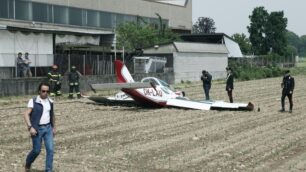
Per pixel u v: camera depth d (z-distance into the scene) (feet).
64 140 50.08
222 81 161.17
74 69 95.91
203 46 167.43
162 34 191.31
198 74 163.63
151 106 79.56
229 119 65.87
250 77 176.96
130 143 48.26
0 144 48.16
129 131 55.88
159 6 247.29
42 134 34.37
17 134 54.34
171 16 257.75
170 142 48.55
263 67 204.54
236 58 209.46
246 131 55.31
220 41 205.57
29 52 110.83
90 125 60.90
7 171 36.40
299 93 113.39
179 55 154.40
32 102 34.14
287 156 41.81
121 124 61.62
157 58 144.36
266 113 72.84
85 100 92.79
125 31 167.02
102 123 62.64
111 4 211.61
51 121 34.73
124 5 220.23
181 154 42.70
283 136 51.83
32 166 38.04
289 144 47.14
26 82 101.24
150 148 45.52
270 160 40.19
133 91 76.23
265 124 61.05
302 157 41.37
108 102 85.40
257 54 313.73
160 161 40.01
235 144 47.21
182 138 50.78
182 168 37.58
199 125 60.23
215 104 77.46
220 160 40.22
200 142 48.44
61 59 113.19
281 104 82.48
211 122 62.90
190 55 159.43
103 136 52.54
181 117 68.03
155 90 78.33
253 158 40.96
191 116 69.10
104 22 207.72
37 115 34.04
